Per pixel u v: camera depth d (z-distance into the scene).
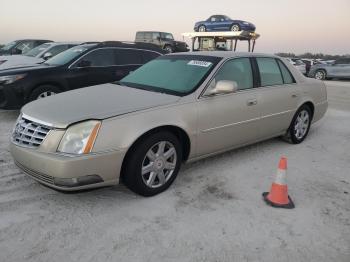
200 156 4.40
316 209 3.74
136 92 4.28
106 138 3.38
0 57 11.98
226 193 4.03
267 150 5.62
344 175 4.72
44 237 3.06
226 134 4.57
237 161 5.05
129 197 3.84
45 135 3.41
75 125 3.36
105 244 3.00
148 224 3.32
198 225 3.34
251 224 3.39
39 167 3.36
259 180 4.43
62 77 7.37
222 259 2.87
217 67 4.52
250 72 4.98
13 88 6.86
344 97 12.66
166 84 4.50
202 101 4.21
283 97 5.39
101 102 3.86
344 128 7.46
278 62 5.55
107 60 8.02
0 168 4.48
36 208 3.54
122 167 3.65
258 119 4.99
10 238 3.03
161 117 3.77
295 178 4.55
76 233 3.14
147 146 3.65
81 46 8.34
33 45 17.98
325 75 21.30
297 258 2.92
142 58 8.58
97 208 3.58
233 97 4.57
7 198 3.71
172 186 4.14
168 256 2.88
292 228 3.35
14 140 3.71
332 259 2.93
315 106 6.18
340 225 3.44
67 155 3.28
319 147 5.94
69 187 3.30
